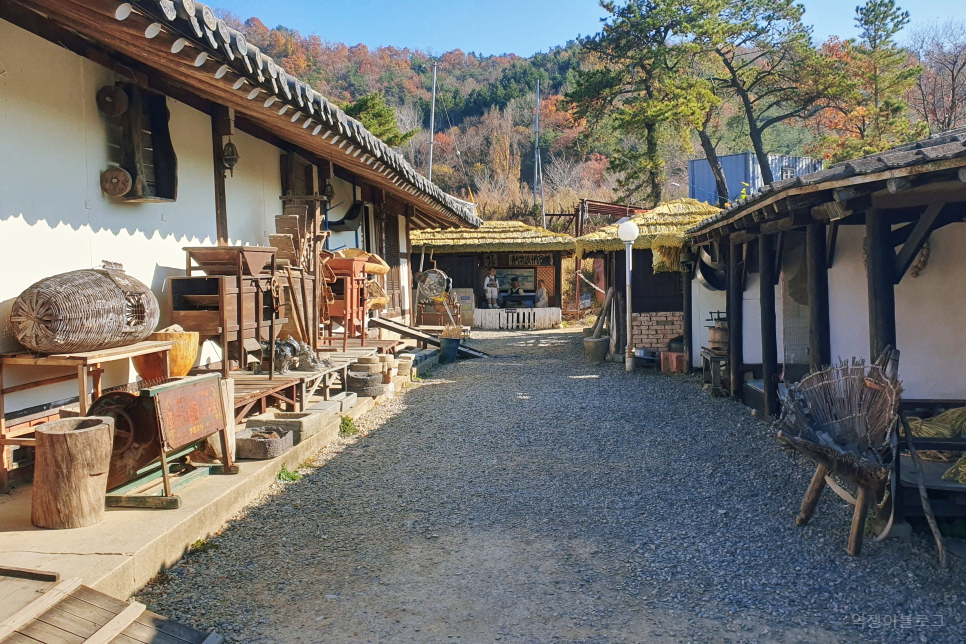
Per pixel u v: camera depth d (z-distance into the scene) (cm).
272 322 657
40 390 489
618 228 1327
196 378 475
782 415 462
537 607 362
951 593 371
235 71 465
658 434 757
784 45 2564
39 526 393
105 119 561
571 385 1102
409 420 827
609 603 366
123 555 357
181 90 662
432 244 2223
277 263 706
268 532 461
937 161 395
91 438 395
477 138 5031
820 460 412
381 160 830
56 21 492
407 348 1405
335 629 338
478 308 2408
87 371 499
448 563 418
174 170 616
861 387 450
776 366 800
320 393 827
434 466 632
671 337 1327
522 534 467
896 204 486
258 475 531
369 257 1035
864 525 418
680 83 2558
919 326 685
